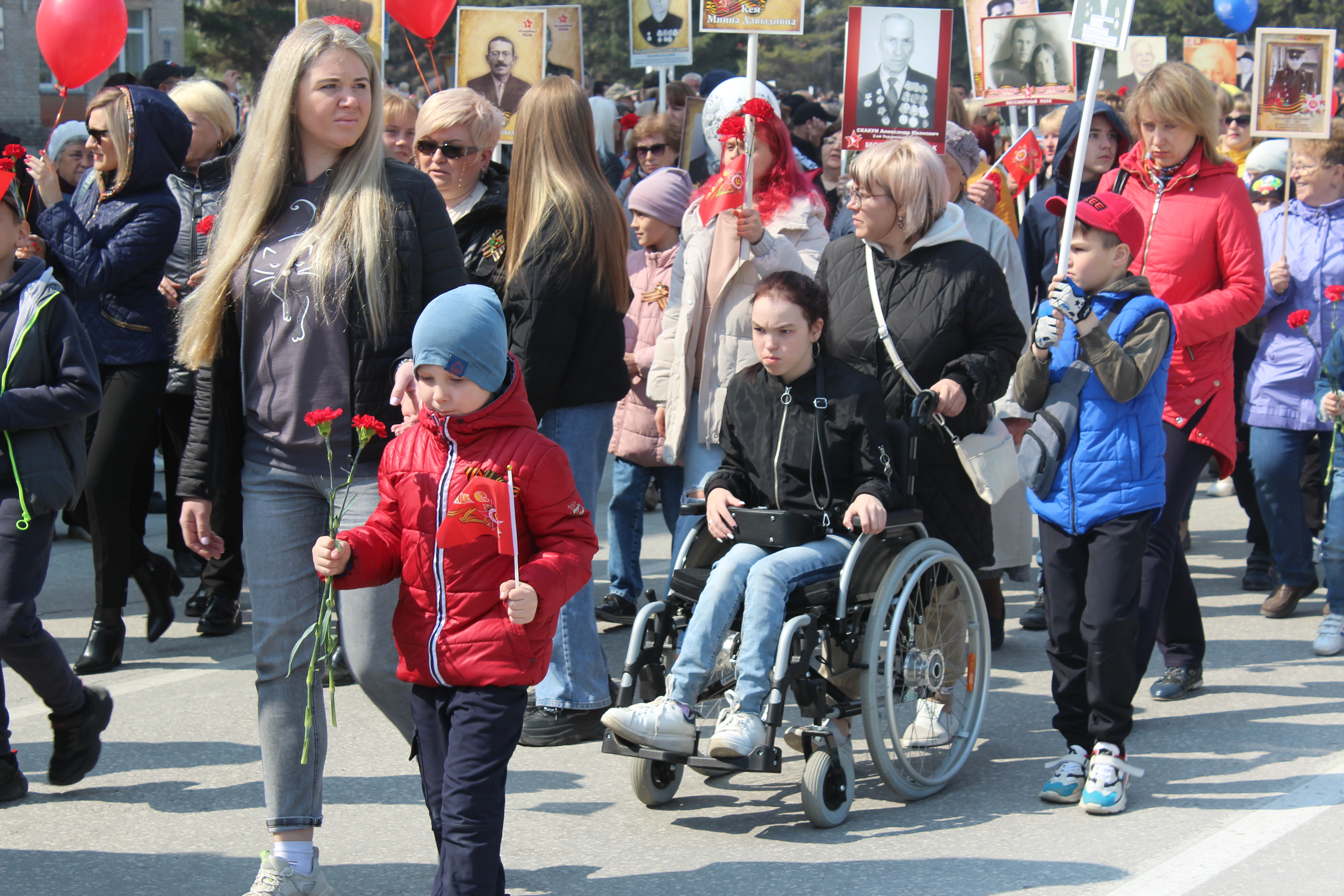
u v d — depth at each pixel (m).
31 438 6.73
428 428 5.31
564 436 7.81
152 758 7.66
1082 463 6.83
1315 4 63.59
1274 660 9.40
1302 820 6.57
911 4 71.94
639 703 6.85
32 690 8.86
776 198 8.62
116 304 9.34
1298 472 10.36
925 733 7.20
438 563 5.16
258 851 6.39
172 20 56.25
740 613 6.95
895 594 6.73
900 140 7.45
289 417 5.71
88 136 11.23
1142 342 6.72
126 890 5.95
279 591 5.74
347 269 5.62
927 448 7.42
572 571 5.15
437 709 5.32
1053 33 12.56
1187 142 8.61
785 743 7.82
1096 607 6.77
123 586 9.41
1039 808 6.85
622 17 80.56
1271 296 10.32
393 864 6.22
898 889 5.87
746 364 8.16
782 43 101.19
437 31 12.22
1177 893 5.77
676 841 6.46
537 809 6.90
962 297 7.33
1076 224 6.91
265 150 5.74
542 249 7.49
